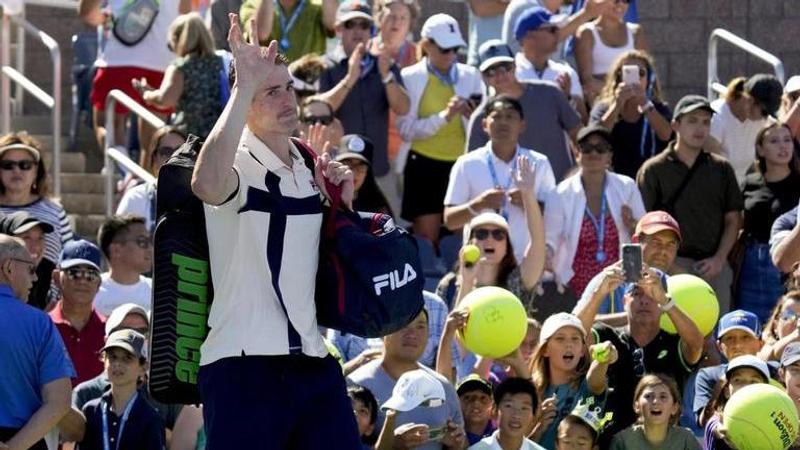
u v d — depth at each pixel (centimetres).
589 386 2942
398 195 4091
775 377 3064
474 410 2903
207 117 3894
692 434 2898
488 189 3644
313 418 2014
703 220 3712
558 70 4100
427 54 4084
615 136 3941
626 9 4341
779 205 3672
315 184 2034
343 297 2023
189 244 2008
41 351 2494
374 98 3962
